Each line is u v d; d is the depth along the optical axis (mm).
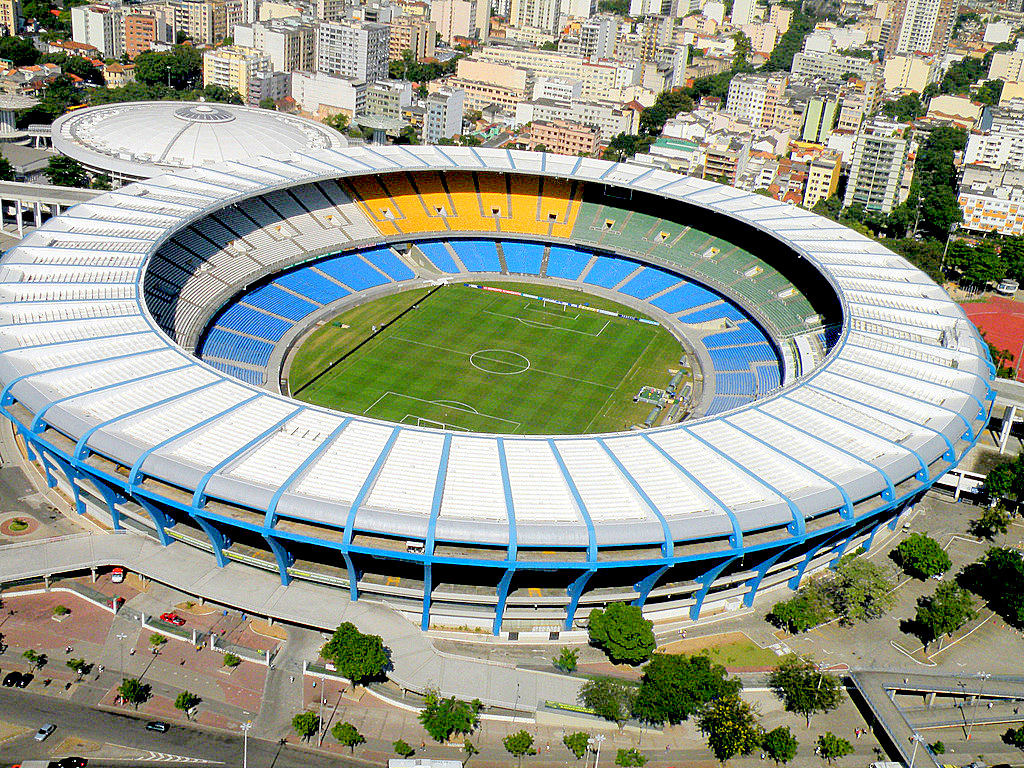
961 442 141625
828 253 191000
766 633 120875
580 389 180375
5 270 153375
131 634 113312
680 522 109250
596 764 101500
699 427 129625
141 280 155250
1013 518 148875
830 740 102312
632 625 110062
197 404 124938
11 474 139250
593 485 115750
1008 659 119438
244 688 107312
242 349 178750
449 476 115188
